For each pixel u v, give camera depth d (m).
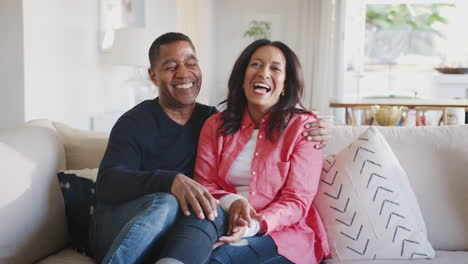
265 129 1.75
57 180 1.86
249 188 1.71
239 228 1.48
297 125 1.73
